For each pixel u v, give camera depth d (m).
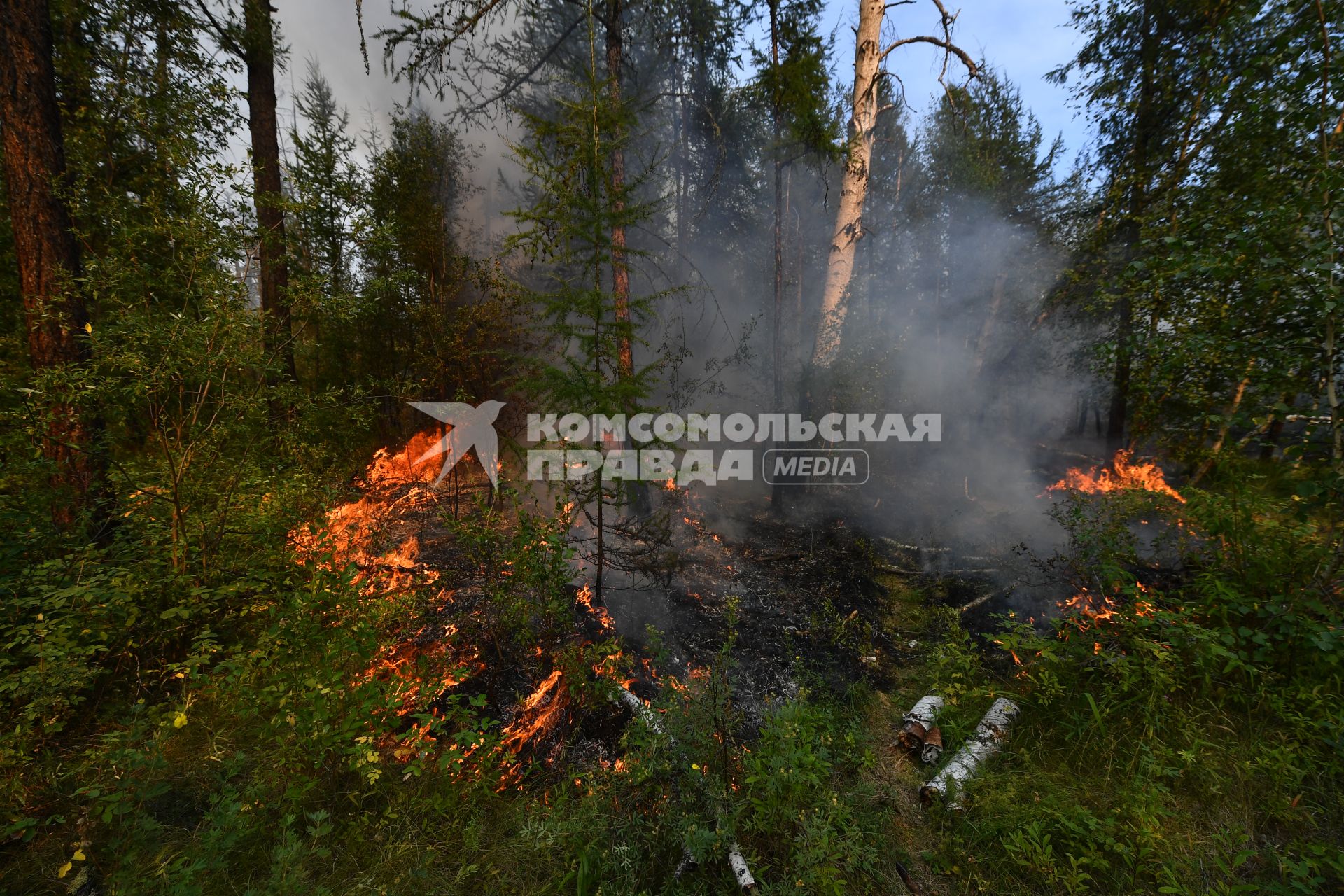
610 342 4.32
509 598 3.53
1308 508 3.26
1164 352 4.57
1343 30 3.56
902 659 4.25
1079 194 8.39
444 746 2.88
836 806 2.51
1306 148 3.68
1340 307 3.13
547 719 3.12
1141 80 7.11
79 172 4.36
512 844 2.42
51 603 2.67
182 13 6.22
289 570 3.59
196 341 3.32
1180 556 4.49
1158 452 7.12
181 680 3.02
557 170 4.24
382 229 6.06
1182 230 4.27
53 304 3.76
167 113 5.71
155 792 2.18
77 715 2.77
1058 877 2.28
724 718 2.75
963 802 2.72
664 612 4.55
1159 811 2.44
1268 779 2.67
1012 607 4.71
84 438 3.71
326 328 7.72
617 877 2.28
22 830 2.19
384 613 3.38
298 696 2.65
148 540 3.51
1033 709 3.31
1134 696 3.19
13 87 3.70
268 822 2.37
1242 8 5.04
